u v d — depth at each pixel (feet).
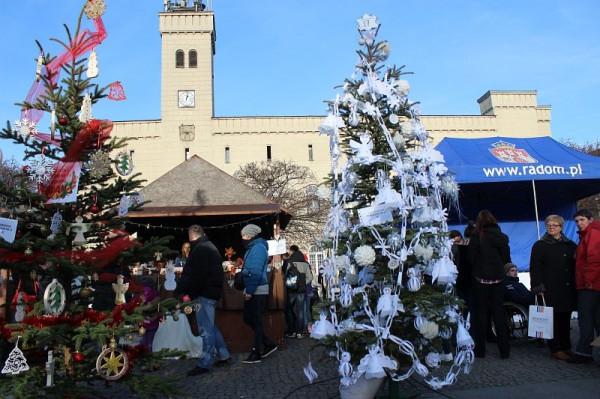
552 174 36.52
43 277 15.17
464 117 149.18
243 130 143.54
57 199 15.10
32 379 14.40
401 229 15.57
